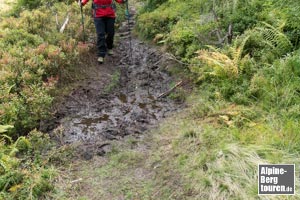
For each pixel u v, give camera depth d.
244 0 7.18
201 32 6.97
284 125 4.23
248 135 4.20
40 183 3.72
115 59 7.75
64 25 7.99
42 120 5.17
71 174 4.08
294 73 5.02
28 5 9.65
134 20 10.31
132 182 3.91
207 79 5.81
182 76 6.48
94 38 8.23
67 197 3.70
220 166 3.78
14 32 7.20
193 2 8.68
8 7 10.23
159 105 5.71
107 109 5.66
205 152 4.09
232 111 4.70
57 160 4.30
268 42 5.60
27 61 5.99
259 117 4.57
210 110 4.96
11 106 4.82
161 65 7.14
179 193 3.64
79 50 7.09
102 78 6.83
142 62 7.51
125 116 5.42
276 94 4.76
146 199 3.63
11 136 4.69
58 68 6.34
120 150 4.54
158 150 4.45
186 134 4.55
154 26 8.52
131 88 6.39
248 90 5.03
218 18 7.07
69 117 5.41
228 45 5.98
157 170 4.05
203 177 3.70
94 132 4.99
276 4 6.59
